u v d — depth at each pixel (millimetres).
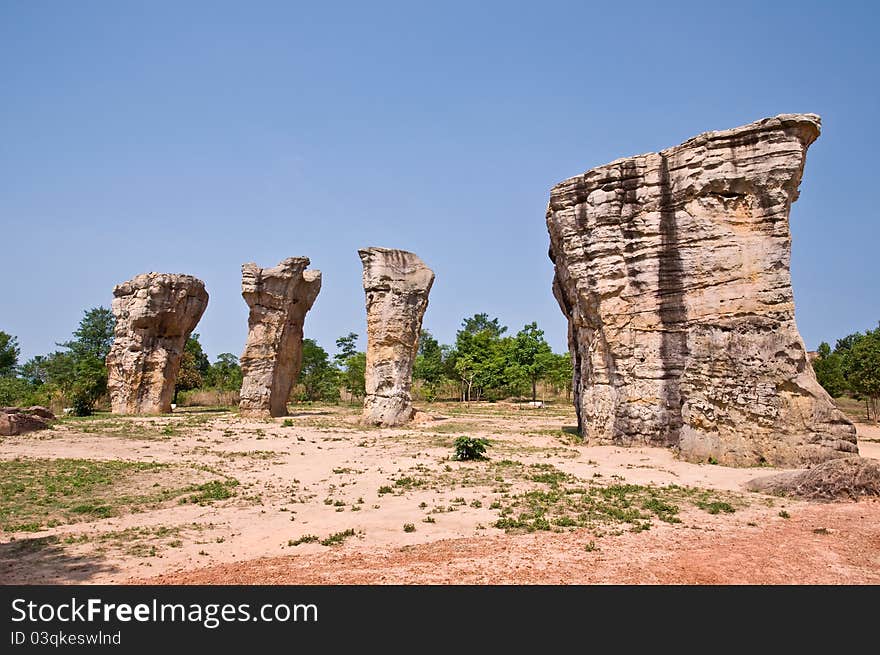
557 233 26484
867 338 39000
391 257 34906
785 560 9648
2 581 9133
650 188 23938
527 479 16469
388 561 9836
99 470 18797
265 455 22875
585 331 25812
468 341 66125
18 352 62844
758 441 19516
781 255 20719
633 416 23547
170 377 44219
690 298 22484
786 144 21125
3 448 23203
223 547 10969
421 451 22844
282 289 40219
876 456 21641
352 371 64062
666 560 9672
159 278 43125
